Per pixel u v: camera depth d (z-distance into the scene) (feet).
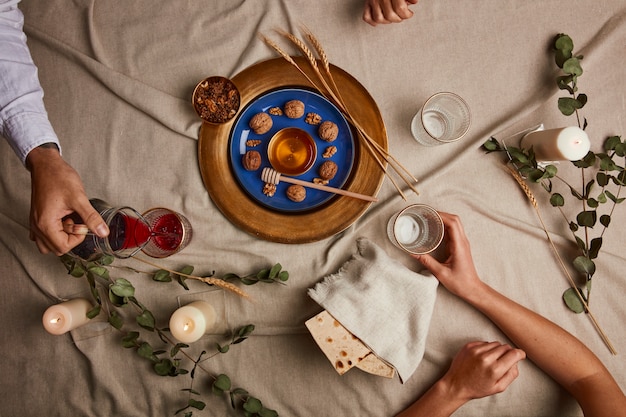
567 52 3.71
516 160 3.81
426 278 3.57
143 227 3.31
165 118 3.77
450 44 3.85
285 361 3.81
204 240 3.79
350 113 3.68
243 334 3.67
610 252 3.86
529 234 3.86
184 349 3.82
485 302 3.62
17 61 3.10
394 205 3.82
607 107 3.89
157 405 3.84
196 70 3.86
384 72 3.84
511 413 3.80
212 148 3.69
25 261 3.84
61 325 3.44
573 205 3.90
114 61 3.89
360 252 3.76
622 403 3.49
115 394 3.80
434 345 3.81
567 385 3.66
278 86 3.71
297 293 3.79
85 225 2.89
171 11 3.90
